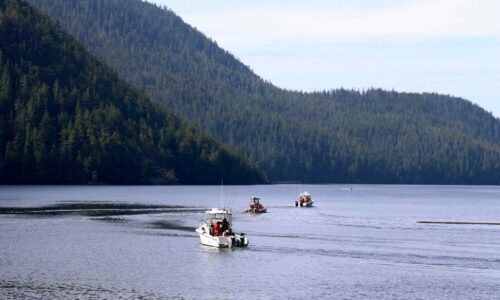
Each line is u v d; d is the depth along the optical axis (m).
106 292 86.62
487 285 95.25
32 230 138.62
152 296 85.69
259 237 141.12
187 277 96.50
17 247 116.06
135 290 88.19
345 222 183.62
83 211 187.88
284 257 114.38
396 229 164.25
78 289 87.44
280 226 168.00
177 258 111.00
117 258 108.94
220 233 126.12
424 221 189.62
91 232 138.62
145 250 117.62
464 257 117.88
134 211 196.00
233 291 89.25
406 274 101.94
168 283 92.50
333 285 93.81
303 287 92.25
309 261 111.06
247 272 100.88
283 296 87.38
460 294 90.00
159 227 152.75
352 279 97.75
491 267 108.50
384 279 98.12
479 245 134.00
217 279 95.62
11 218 161.25
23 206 198.50
